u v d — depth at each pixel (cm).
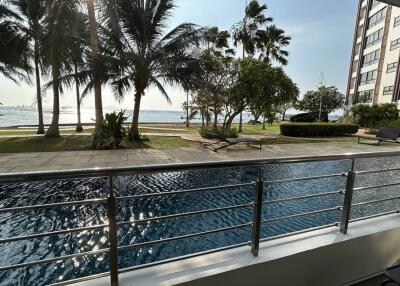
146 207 488
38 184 532
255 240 158
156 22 1112
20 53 1194
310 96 3522
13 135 1284
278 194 575
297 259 163
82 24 979
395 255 209
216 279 139
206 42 1212
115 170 121
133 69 1131
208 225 421
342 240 180
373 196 571
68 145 1007
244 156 882
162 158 812
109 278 135
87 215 447
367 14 2733
